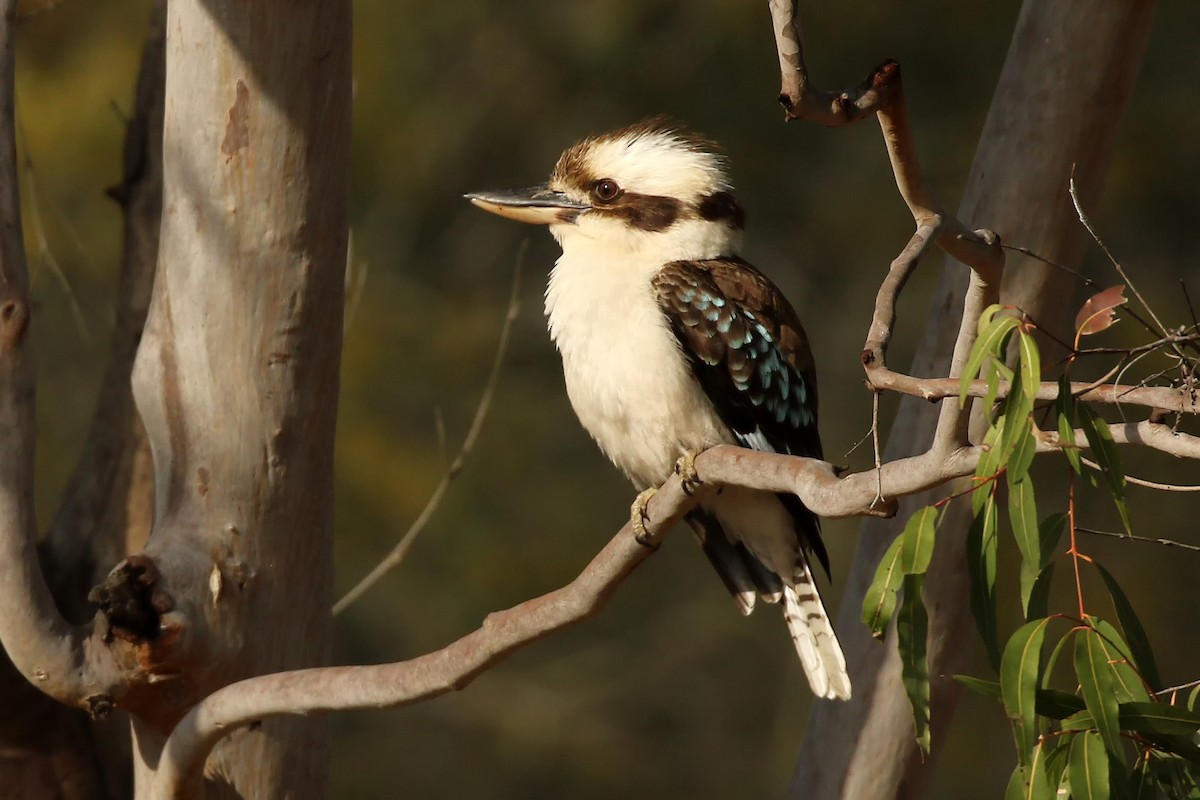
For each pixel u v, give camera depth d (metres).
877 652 8.87
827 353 18.08
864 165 18.30
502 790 18.92
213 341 7.69
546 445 18.30
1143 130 17.97
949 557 8.77
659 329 8.38
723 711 19.14
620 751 18.95
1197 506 16.70
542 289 18.72
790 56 5.44
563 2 18.78
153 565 7.49
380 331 17.91
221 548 7.66
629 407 8.46
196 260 7.68
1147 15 8.48
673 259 8.84
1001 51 17.94
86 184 17.11
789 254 18.30
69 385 16.19
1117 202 17.88
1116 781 5.44
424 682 6.64
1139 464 16.75
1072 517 5.32
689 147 9.18
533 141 18.78
